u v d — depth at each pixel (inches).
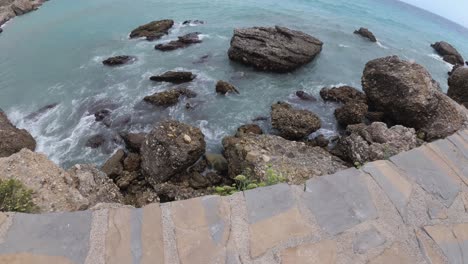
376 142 490.9
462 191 138.4
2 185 224.1
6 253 103.6
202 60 868.0
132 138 549.0
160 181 476.1
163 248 109.1
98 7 1254.3
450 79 701.3
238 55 843.4
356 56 1000.9
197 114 648.4
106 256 105.7
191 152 485.7
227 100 698.2
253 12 1328.7
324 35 1157.7
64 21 1106.1
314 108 695.1
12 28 1039.6
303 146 514.0
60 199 279.4
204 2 1396.4
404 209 128.6
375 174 143.4
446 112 571.2
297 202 127.7
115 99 687.1
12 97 694.5
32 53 877.2
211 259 107.2
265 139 519.8
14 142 530.0
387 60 658.8
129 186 480.4
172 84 746.2
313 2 1674.5
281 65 818.2
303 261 108.4
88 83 745.6
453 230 121.7
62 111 652.7
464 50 1416.1
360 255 111.8
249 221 119.4
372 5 2031.3
